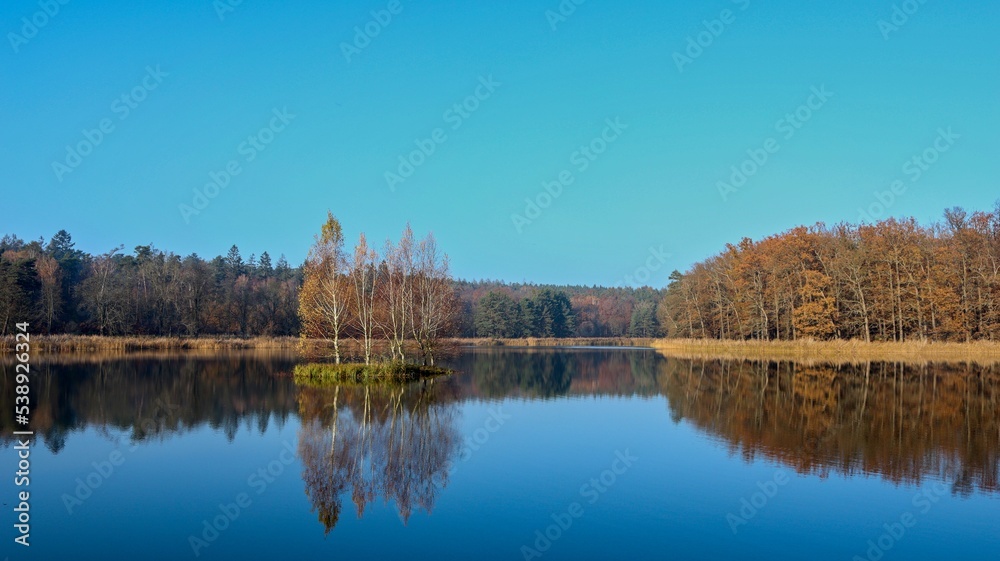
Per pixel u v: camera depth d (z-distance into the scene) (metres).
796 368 50.81
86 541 12.74
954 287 64.62
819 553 12.13
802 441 21.89
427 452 20.36
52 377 41.53
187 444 21.45
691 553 12.19
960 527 13.48
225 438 22.45
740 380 42.50
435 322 50.22
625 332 155.62
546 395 35.00
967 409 28.73
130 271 97.62
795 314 69.56
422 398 33.03
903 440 21.91
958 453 19.92
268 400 31.77
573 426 25.05
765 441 21.94
